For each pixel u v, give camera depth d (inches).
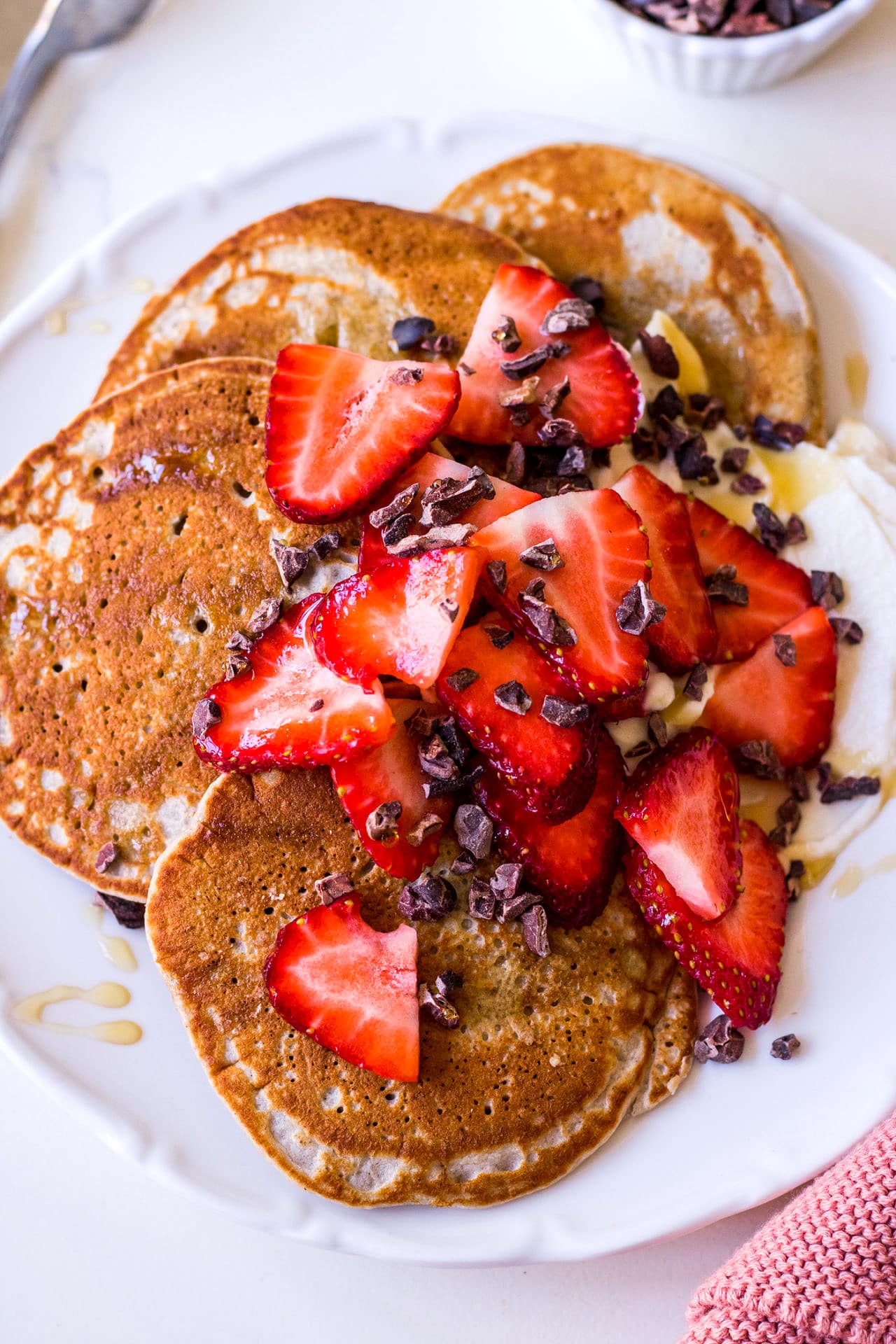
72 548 19.1
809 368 19.6
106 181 21.0
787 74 20.1
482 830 18.1
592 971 18.4
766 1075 18.4
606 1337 18.8
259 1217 18.1
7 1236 19.3
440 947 18.3
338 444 18.3
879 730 19.0
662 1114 18.5
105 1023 18.8
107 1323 19.1
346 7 20.9
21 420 20.0
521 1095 18.2
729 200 19.5
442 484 18.1
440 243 19.6
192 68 21.0
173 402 19.1
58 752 18.9
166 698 18.7
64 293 20.0
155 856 18.7
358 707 17.9
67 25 20.8
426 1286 19.0
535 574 17.9
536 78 20.7
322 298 19.6
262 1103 18.2
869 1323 17.3
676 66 20.0
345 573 18.5
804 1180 18.1
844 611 19.2
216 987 18.3
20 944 19.0
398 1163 18.1
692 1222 18.0
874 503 19.2
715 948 18.3
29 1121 19.4
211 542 18.8
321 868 18.4
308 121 20.9
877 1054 18.3
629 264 19.7
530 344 18.8
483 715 17.9
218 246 19.7
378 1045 18.0
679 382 19.6
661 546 18.5
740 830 18.7
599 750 18.3
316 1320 19.0
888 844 18.8
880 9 20.2
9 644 19.1
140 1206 19.3
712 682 18.8
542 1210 18.2
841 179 20.2
